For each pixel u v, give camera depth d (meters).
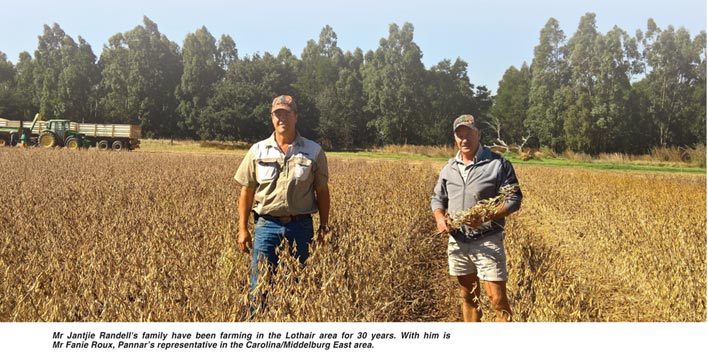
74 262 4.98
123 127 39.09
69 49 75.44
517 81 72.00
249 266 5.01
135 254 4.88
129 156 27.53
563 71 62.19
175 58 77.25
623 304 6.61
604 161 46.81
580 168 35.09
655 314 6.24
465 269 4.96
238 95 62.88
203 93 73.62
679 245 7.52
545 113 61.84
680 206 11.21
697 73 59.88
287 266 4.43
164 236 5.64
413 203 9.98
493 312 4.99
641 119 59.94
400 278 6.25
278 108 4.86
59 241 5.82
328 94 68.62
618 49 58.94
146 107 72.19
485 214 4.59
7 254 5.43
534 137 66.56
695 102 59.72
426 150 54.22
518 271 5.56
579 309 4.41
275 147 4.95
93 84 76.12
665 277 6.45
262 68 67.06
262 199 4.94
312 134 65.62
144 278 4.12
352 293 4.76
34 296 4.12
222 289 4.15
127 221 6.69
